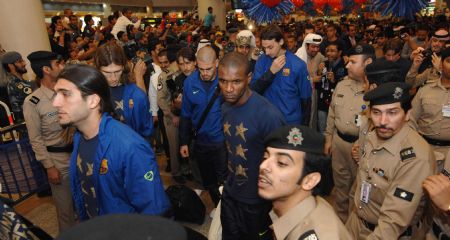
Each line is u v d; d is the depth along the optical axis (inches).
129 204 65.2
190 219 124.0
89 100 60.8
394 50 150.3
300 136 45.4
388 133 68.1
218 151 121.9
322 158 45.6
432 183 55.9
